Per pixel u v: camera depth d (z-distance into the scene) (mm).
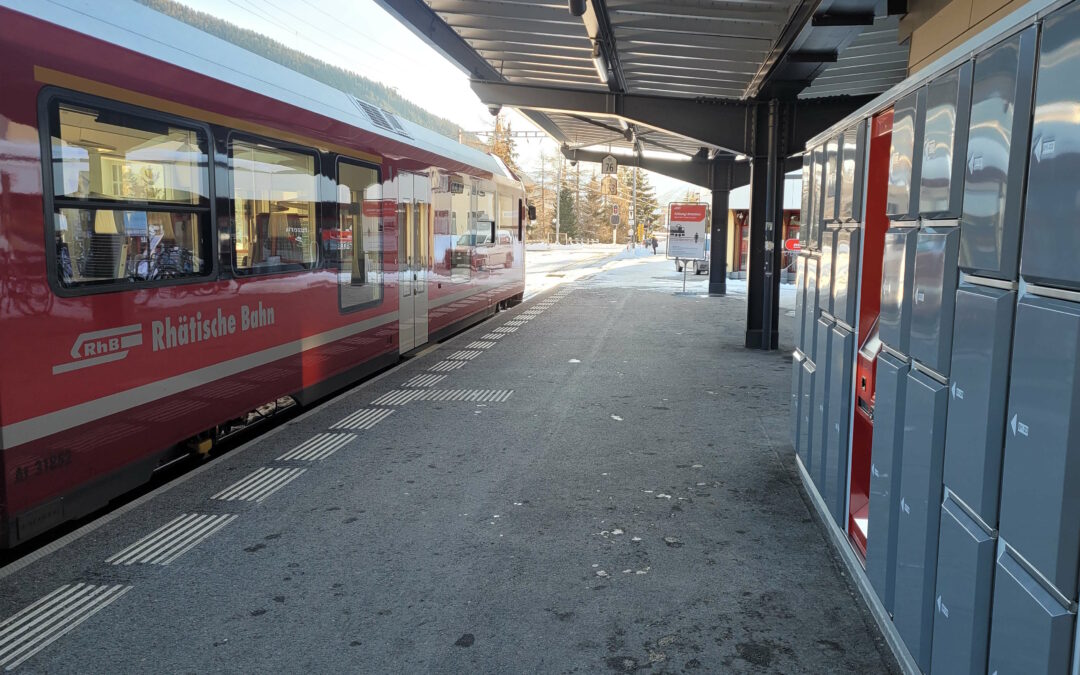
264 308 5977
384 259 8586
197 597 3512
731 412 7016
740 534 4230
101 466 4277
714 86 10703
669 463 5504
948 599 2379
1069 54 1722
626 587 3613
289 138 6344
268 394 6082
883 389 3107
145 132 4613
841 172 3996
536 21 8578
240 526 4348
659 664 2979
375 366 8414
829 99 10617
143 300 4570
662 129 11156
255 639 3156
